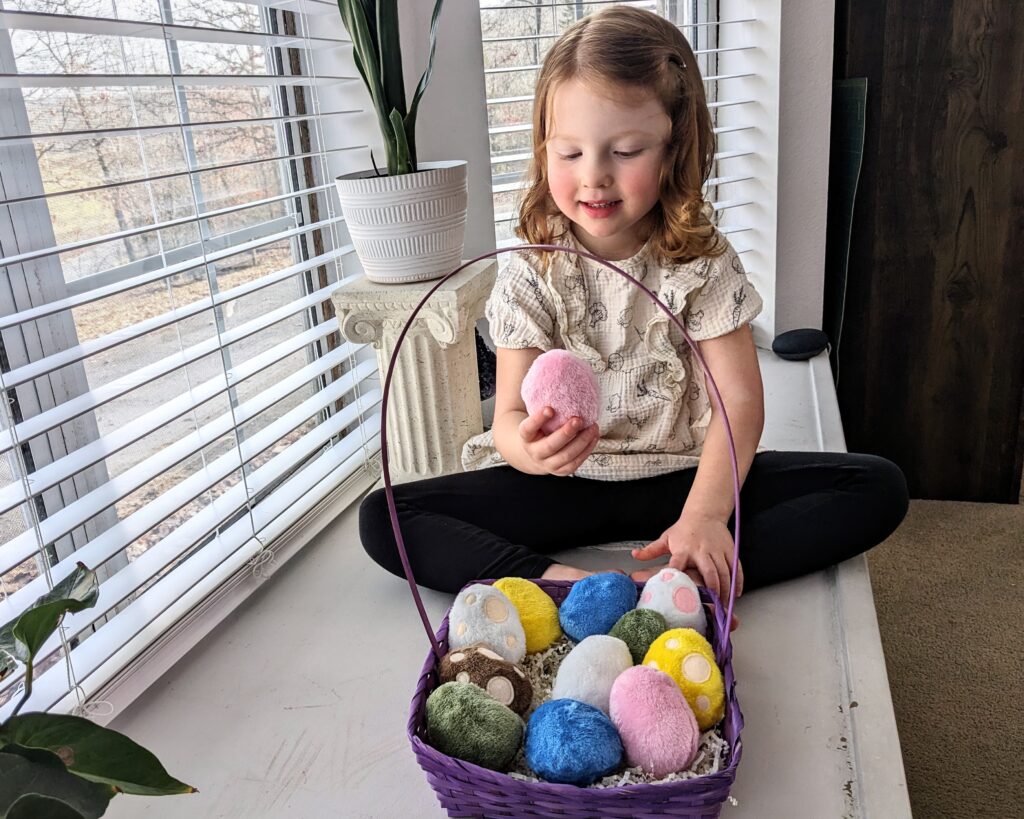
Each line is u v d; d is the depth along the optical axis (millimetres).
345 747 797
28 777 509
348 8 1176
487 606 813
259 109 1301
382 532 1019
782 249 1794
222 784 762
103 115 1019
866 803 686
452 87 1480
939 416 1897
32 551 796
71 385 959
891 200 1763
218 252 1069
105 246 1025
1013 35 1609
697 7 1819
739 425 1046
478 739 675
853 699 803
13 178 886
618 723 692
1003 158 1685
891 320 1850
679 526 959
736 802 692
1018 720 1287
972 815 1124
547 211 1113
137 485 913
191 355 1014
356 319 1249
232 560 1086
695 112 1036
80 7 971
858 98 1680
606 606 843
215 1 1195
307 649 948
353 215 1207
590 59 954
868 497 992
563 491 1089
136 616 948
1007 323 1795
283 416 1259
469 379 1345
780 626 926
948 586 1628
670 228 1068
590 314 1121
